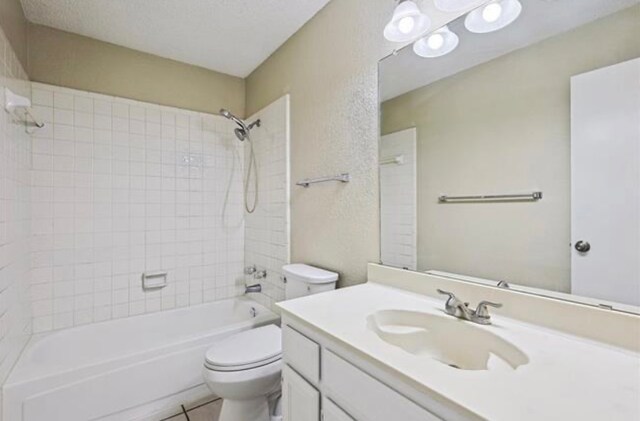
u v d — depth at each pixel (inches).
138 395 66.6
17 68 66.4
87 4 70.3
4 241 55.9
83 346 80.2
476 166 45.2
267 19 76.2
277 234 88.9
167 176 95.7
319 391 37.9
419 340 41.3
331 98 69.2
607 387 24.4
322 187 72.0
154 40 85.9
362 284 58.0
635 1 31.8
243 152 109.1
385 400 29.1
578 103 35.5
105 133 86.1
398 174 55.7
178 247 97.5
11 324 60.0
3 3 57.6
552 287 37.5
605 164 33.4
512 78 41.3
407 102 54.2
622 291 32.3
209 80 103.3
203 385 74.3
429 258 51.2
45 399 57.1
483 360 35.8
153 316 90.9
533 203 39.3
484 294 42.4
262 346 61.1
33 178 76.0
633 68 31.9
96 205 84.8
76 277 82.1
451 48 48.1
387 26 48.5
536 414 21.1
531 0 39.7
